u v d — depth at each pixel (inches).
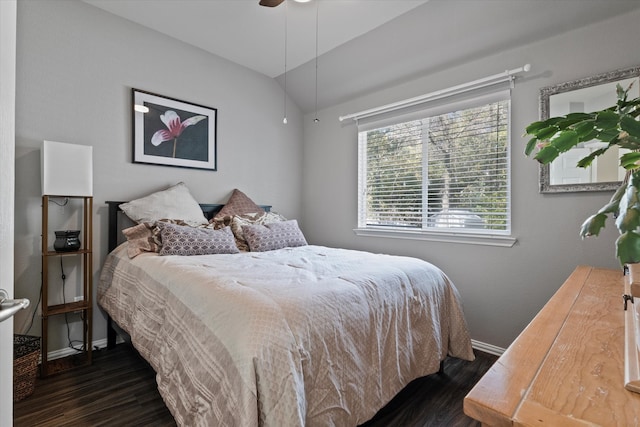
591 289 49.3
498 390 22.1
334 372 48.0
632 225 22.4
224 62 127.4
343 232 139.3
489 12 86.2
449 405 68.2
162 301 63.7
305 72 135.0
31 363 71.5
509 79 90.1
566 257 82.3
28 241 85.4
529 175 88.1
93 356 91.9
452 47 98.9
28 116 85.4
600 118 23.0
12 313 20.9
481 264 97.8
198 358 47.5
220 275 61.2
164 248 85.7
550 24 82.2
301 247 109.8
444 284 79.9
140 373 82.1
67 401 69.5
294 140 153.4
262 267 70.9
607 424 18.3
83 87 94.6
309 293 52.1
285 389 40.1
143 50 106.4
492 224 96.8
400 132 120.8
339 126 140.4
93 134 96.5
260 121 140.0
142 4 95.0
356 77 125.4
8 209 23.1
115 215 99.3
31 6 85.6
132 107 104.2
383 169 126.5
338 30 105.7
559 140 25.3
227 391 40.4
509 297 92.0
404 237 116.2
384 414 64.9
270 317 44.3
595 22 77.4
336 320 50.4
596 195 77.9
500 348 93.8
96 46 97.0
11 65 23.5
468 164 102.2
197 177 120.6
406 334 64.6
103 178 98.7
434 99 107.7
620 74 73.7
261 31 107.5
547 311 38.9
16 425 61.6
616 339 30.0
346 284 58.7
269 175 143.6
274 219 124.4
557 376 23.6
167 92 112.1
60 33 90.4
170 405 51.0
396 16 97.4
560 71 82.7
